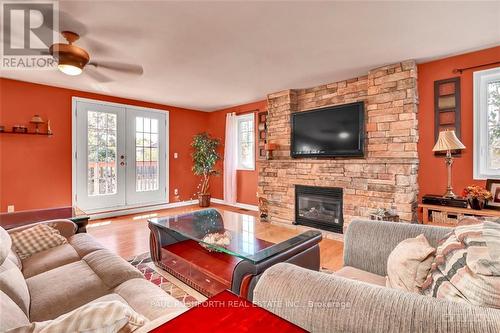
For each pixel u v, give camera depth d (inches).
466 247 40.3
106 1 75.4
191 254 97.3
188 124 238.8
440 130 121.3
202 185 250.2
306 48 109.8
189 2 77.0
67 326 27.5
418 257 48.6
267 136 189.8
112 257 70.7
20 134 153.5
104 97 185.8
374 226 68.3
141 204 207.8
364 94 146.0
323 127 155.3
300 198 167.0
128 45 104.5
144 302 50.4
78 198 174.9
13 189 151.8
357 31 95.6
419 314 27.8
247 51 112.2
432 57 119.7
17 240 75.9
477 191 101.2
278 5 79.1
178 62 123.5
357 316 29.9
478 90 113.3
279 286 36.1
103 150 186.2
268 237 100.7
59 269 65.1
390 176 127.6
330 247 129.8
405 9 81.7
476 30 95.3
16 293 48.3
